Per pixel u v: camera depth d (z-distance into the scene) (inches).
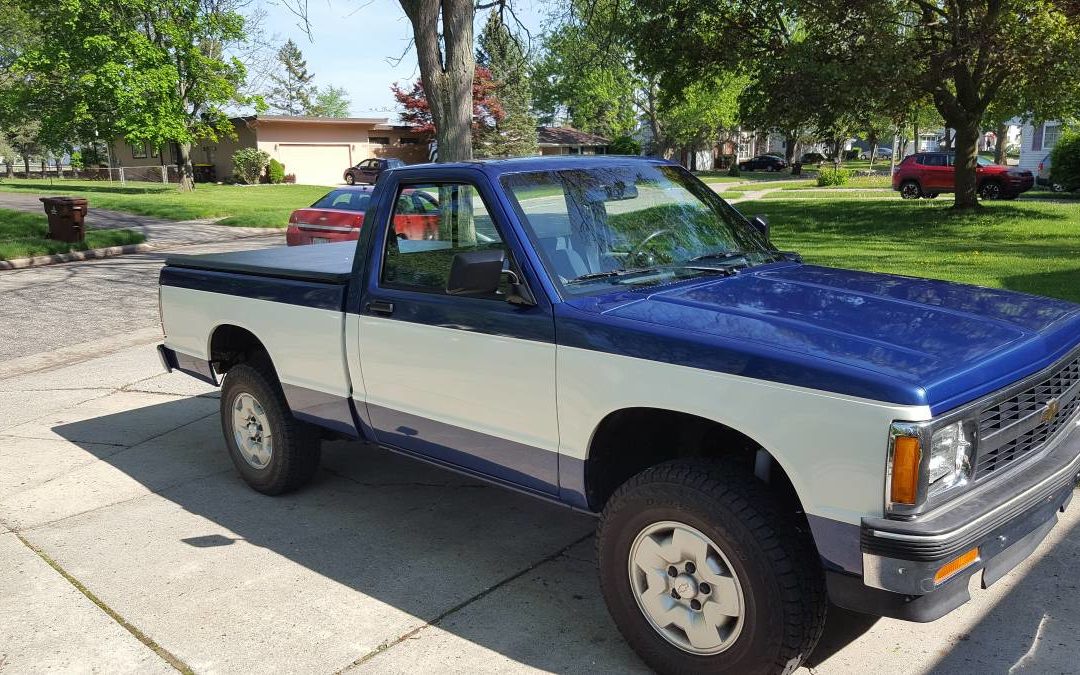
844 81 717.9
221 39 1528.1
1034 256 503.8
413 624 148.5
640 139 3139.8
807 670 129.8
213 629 148.3
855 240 644.7
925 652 134.0
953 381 107.8
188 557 176.7
